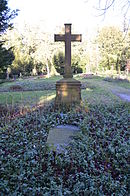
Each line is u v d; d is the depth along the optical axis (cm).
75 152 277
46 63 2431
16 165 243
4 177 221
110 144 305
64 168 247
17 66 2459
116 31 2683
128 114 473
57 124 407
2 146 305
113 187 212
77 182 218
